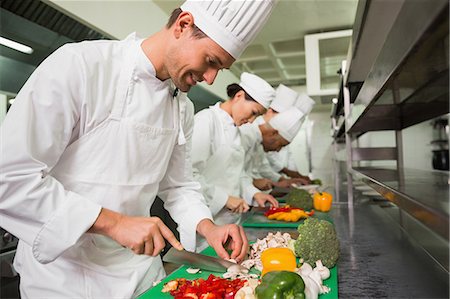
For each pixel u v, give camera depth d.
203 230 1.10
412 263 1.05
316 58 3.24
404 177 1.09
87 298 0.89
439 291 0.84
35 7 1.65
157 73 0.95
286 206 1.94
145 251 0.81
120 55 0.94
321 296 0.81
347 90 2.12
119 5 2.32
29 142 0.76
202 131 1.85
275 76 5.09
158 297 0.84
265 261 0.91
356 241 1.33
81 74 0.83
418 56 0.78
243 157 2.21
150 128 0.96
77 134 0.89
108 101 0.88
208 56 0.86
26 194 0.75
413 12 0.50
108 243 0.96
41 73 0.79
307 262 0.99
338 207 2.23
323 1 2.78
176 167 1.22
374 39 1.28
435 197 0.56
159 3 2.85
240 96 1.99
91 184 0.90
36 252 0.80
